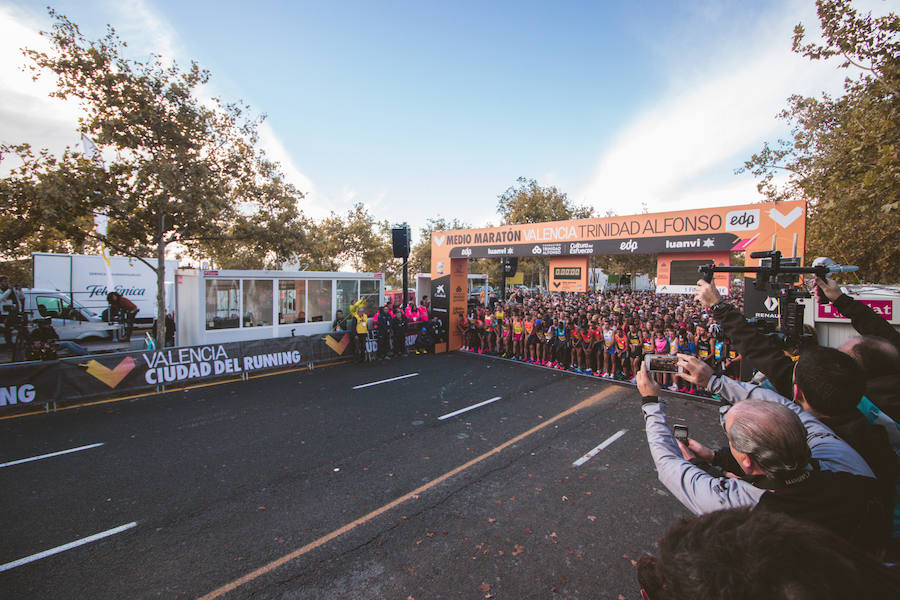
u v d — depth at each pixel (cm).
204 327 1323
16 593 358
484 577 378
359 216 3170
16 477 566
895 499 183
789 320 329
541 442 692
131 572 385
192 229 1168
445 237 1570
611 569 388
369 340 1404
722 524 93
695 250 1013
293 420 796
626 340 1077
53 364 863
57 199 936
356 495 522
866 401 220
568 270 2158
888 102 681
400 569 388
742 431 164
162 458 628
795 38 760
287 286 1507
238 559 403
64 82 964
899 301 601
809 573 72
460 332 1589
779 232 888
